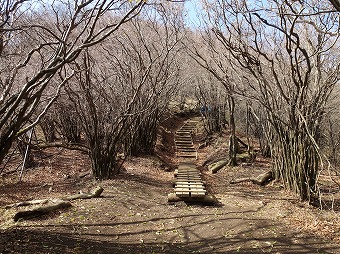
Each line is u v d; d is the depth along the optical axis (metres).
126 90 8.23
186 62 13.66
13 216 4.68
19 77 5.37
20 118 3.50
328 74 5.98
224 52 8.91
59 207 5.21
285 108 6.60
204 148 15.18
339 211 5.62
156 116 11.53
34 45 5.36
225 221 5.04
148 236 4.49
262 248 4.05
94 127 7.48
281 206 5.87
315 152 6.10
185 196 5.98
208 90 15.68
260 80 7.05
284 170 7.16
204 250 4.03
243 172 9.16
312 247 4.07
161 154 12.98
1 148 3.47
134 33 9.33
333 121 9.45
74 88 7.31
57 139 12.53
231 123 9.93
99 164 7.71
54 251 3.58
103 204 5.72
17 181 7.82
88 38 3.61
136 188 7.19
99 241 4.16
